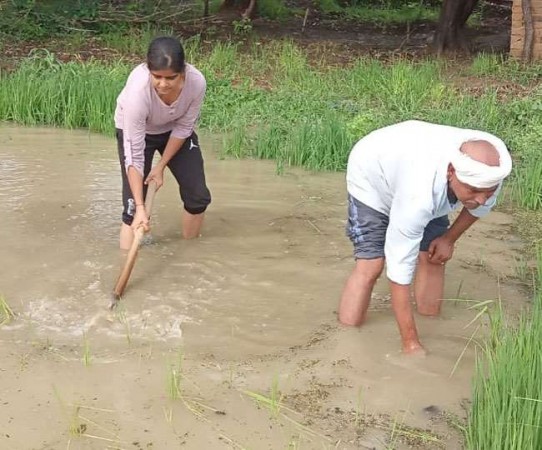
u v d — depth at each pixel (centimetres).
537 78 1177
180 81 477
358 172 423
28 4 1405
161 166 527
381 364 414
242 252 560
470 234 621
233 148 839
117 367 403
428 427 363
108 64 1204
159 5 1577
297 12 1858
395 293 406
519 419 334
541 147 837
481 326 461
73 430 349
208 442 346
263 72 1227
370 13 1945
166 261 536
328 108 989
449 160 369
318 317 464
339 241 591
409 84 1084
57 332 438
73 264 522
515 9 1266
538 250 579
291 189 727
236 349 427
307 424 362
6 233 572
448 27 1385
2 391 377
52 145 854
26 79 995
